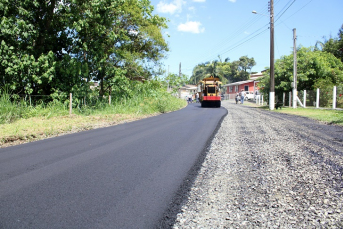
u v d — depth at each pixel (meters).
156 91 24.02
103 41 17.55
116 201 3.50
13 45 14.04
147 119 14.20
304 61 25.55
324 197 3.56
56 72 15.44
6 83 14.03
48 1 14.91
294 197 3.59
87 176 4.52
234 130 9.70
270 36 23.19
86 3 15.36
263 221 2.94
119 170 4.84
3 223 2.92
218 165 5.16
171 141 7.63
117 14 17.27
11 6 14.00
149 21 23.41
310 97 23.28
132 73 23.39
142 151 6.36
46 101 15.48
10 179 4.39
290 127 10.38
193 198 3.60
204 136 8.44
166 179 4.36
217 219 3.01
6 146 7.21
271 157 5.68
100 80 19.02
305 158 5.53
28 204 3.41
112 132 9.45
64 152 6.32
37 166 5.14
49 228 2.82
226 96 67.75
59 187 4.00
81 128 10.36
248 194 3.72
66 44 16.83
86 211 3.21
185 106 29.73
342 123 11.16
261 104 33.22
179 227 2.83
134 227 2.83
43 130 9.24
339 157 5.55
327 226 2.81
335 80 24.59
